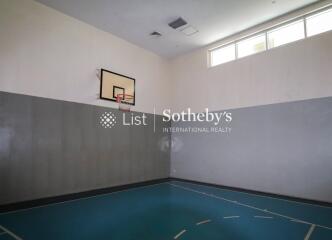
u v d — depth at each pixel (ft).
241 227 10.19
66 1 14.28
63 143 14.97
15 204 12.68
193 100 21.38
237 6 14.73
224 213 12.10
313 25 14.84
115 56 18.70
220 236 9.22
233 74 18.54
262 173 16.22
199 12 15.43
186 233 9.52
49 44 14.75
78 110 15.97
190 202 14.29
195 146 20.85
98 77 17.38
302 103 14.70
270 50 16.47
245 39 18.17
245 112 17.54
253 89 17.21
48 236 9.19
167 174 22.50
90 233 9.51
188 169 21.30
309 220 11.05
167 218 11.34
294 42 15.33
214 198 15.28
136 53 20.51
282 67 15.78
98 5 14.71
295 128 14.88
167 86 23.47
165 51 21.90
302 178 14.35
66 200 14.76
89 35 17.01
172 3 14.47
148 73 21.49
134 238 9.04
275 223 10.64
